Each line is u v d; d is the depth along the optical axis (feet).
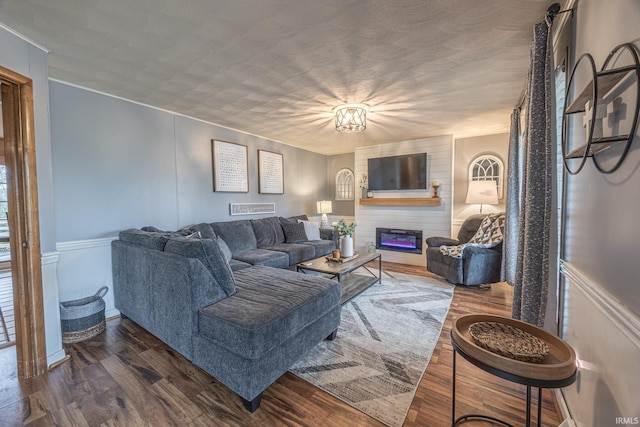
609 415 3.24
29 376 5.87
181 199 11.36
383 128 13.70
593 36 3.90
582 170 4.30
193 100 9.65
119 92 8.87
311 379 5.82
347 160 20.68
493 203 13.78
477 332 4.12
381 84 8.38
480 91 8.95
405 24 5.49
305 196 19.20
